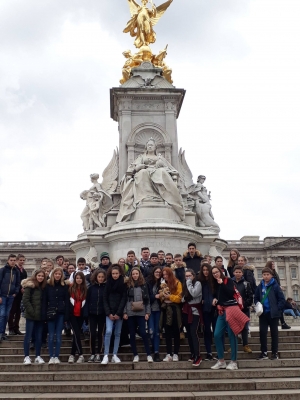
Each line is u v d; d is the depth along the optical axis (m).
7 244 51.03
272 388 8.05
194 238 18.72
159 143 22.67
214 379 8.69
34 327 10.76
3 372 9.36
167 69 25.17
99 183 22.06
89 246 19.91
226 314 9.23
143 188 19.12
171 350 10.02
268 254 55.62
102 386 8.09
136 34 26.33
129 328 9.92
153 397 7.35
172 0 26.58
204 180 22.72
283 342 11.59
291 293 54.50
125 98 23.23
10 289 11.81
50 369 9.62
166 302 10.02
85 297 10.19
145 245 17.78
